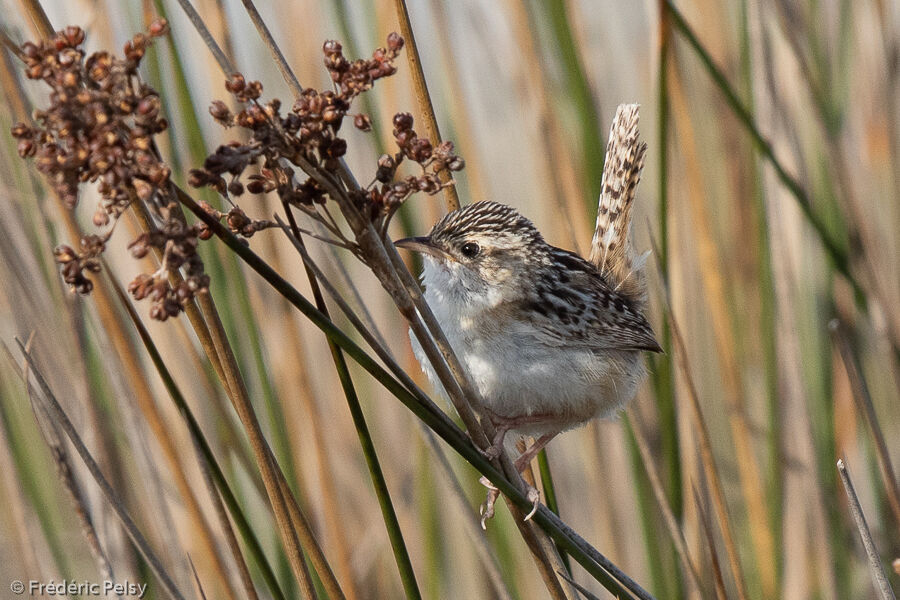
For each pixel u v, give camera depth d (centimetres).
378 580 904
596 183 817
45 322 743
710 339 973
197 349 742
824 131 860
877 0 912
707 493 816
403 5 569
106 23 764
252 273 811
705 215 862
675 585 779
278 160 407
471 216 707
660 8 726
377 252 431
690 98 952
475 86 975
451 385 478
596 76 940
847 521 916
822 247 851
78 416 743
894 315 902
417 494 864
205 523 679
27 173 692
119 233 753
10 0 669
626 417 810
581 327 680
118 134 345
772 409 875
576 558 527
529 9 837
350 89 406
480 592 870
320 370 920
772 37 910
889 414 950
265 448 478
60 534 813
